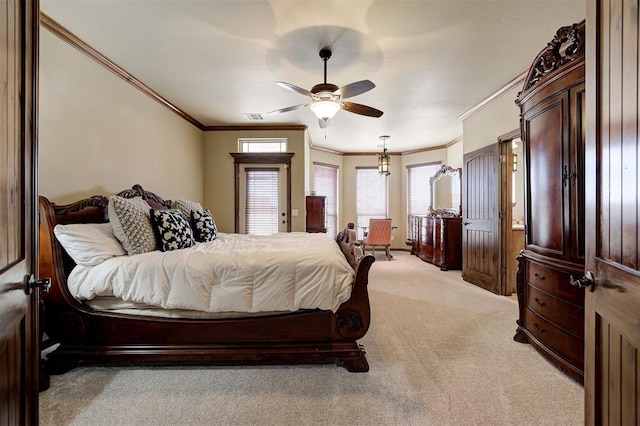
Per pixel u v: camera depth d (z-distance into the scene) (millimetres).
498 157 3875
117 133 3164
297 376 2033
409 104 4234
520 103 2580
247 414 1663
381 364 2184
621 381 896
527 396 1817
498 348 2430
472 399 1787
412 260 6516
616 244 924
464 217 4691
